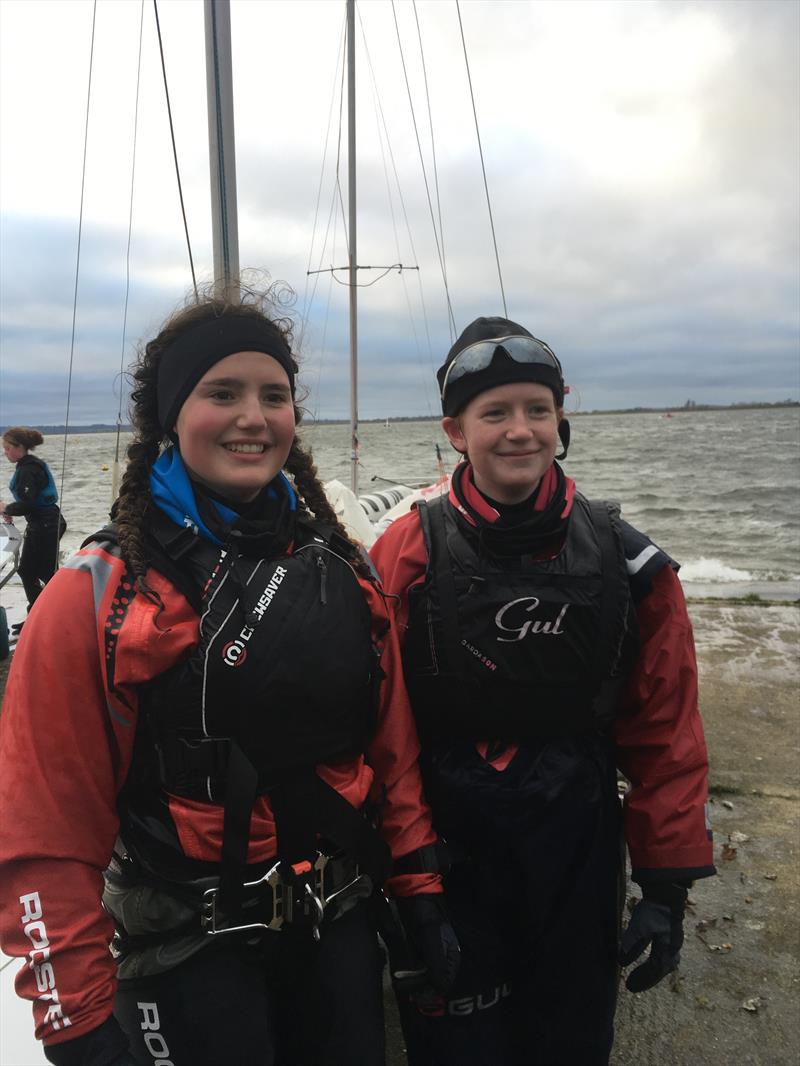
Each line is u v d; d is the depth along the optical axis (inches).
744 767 135.5
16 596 299.3
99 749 46.0
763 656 190.9
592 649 58.1
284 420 52.6
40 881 43.7
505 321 63.5
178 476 50.6
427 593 60.1
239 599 47.9
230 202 189.3
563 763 59.9
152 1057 49.5
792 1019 83.2
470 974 60.5
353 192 514.3
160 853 48.6
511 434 58.1
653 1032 82.1
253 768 47.7
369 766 58.9
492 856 59.4
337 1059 51.9
